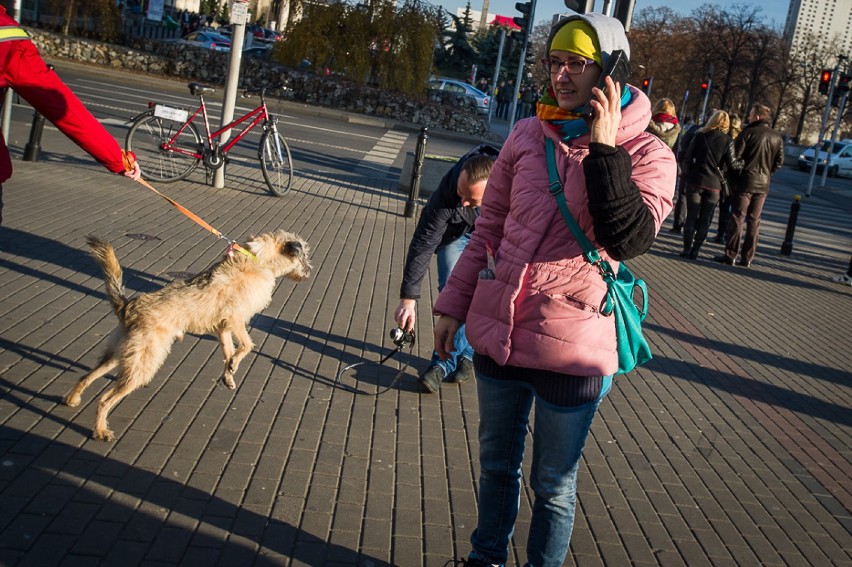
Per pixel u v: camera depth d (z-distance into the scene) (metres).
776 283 12.82
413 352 7.01
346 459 4.88
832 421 6.82
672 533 4.54
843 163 48.28
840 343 9.61
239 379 5.83
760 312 10.63
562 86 3.09
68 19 35.00
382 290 8.75
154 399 5.30
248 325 6.96
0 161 3.99
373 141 24.47
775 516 4.91
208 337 6.55
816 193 35.22
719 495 5.10
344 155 20.23
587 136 3.07
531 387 3.27
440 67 66.94
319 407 5.59
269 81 33.03
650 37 70.12
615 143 2.98
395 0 33.62
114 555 3.63
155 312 4.83
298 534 4.01
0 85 3.87
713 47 67.75
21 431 4.64
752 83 68.00
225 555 3.75
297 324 7.22
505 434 3.41
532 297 3.11
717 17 68.56
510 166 3.35
